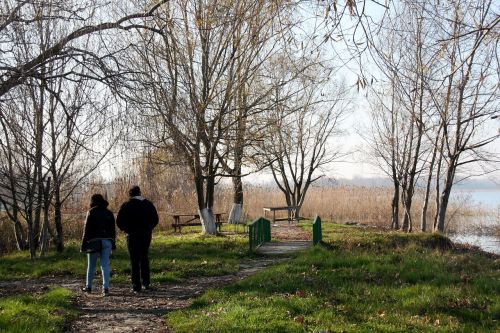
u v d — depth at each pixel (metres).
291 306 8.01
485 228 32.81
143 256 10.80
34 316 7.91
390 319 7.34
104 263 10.46
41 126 15.73
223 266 14.09
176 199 30.66
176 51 15.78
